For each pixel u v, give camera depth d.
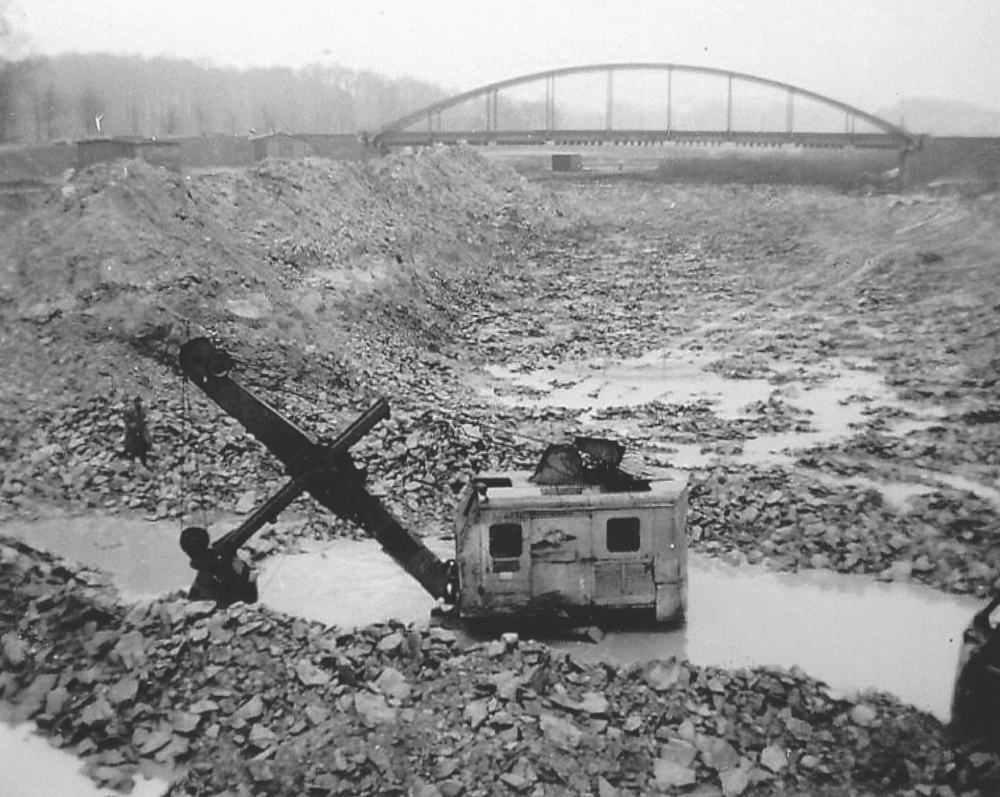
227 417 19.25
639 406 23.77
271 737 8.64
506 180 49.44
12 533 15.09
